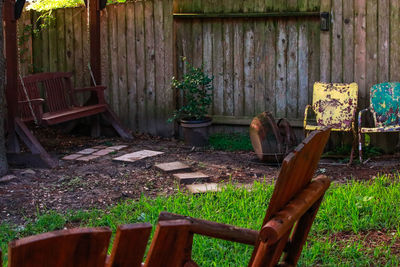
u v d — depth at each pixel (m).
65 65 9.94
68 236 1.29
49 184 6.41
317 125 7.80
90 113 8.68
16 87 7.44
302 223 2.58
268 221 2.11
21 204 5.63
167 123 9.26
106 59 9.64
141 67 9.36
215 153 8.09
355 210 4.89
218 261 3.90
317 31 8.28
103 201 5.75
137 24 9.30
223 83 8.90
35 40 10.09
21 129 7.39
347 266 3.75
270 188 5.73
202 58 9.00
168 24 9.03
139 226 1.48
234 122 8.81
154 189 6.23
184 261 2.59
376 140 7.96
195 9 8.96
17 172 6.84
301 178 2.36
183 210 5.00
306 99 8.43
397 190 5.50
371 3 7.89
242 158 7.77
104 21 9.57
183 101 9.19
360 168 7.05
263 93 8.68
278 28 8.48
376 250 3.99
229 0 8.70
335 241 4.24
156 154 7.85
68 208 5.52
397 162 7.27
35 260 1.25
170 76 9.12
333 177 6.62
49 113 8.16
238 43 8.74
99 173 6.88
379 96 7.57
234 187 5.94
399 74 7.85
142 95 9.41
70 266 1.34
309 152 2.26
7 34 7.38
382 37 7.89
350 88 7.77
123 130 9.20
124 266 1.53
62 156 7.95
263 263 2.12
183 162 7.43
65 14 9.82
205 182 6.47
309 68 8.38
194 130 8.39
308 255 3.95
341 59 8.11
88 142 8.94
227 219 4.75
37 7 10.91
